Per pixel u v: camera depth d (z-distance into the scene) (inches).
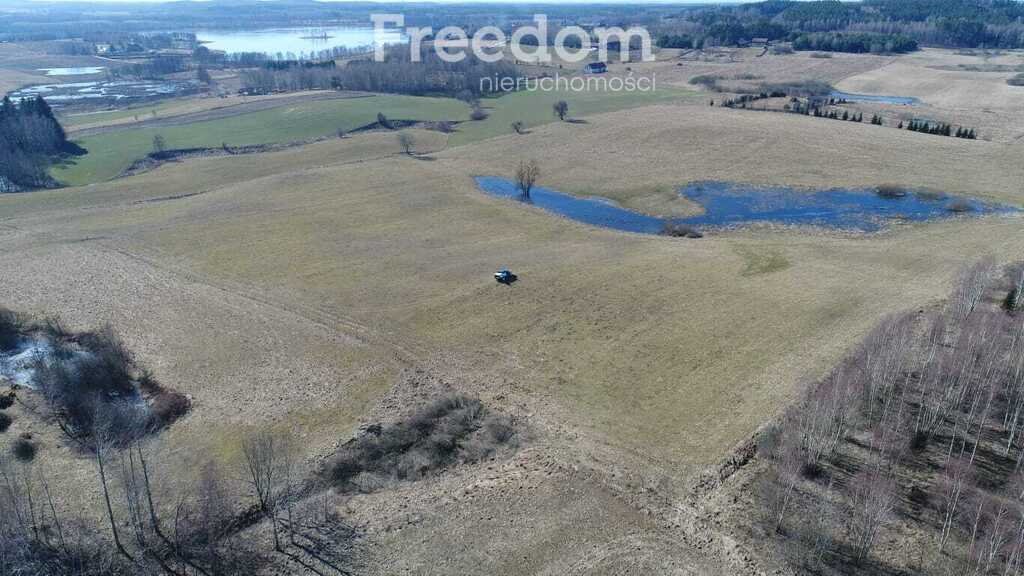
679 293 2743.6
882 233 3415.4
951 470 1668.3
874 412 1924.2
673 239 3408.0
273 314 2669.8
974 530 1435.8
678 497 1690.5
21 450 1871.3
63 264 3169.3
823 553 1476.4
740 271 2952.8
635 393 2119.8
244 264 3147.1
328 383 2214.6
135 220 3786.9
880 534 1518.2
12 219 3823.8
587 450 1875.0
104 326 2512.3
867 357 2028.8
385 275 2994.6
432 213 3831.2
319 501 1699.1
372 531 1612.9
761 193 4057.6
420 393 2156.7
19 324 2571.4
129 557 1519.4
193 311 2706.7
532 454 1872.5
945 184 4069.9
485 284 2871.6
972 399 1941.4
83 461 1844.2
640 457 1838.1
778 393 2068.2
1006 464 1708.9
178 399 2107.5
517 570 1491.1
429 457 1887.3
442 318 2605.8
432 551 1546.5
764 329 2443.4
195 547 1557.6
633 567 1488.7
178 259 3218.5
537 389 2160.4
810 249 3206.2
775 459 1781.5
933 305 2554.1
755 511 1621.6
